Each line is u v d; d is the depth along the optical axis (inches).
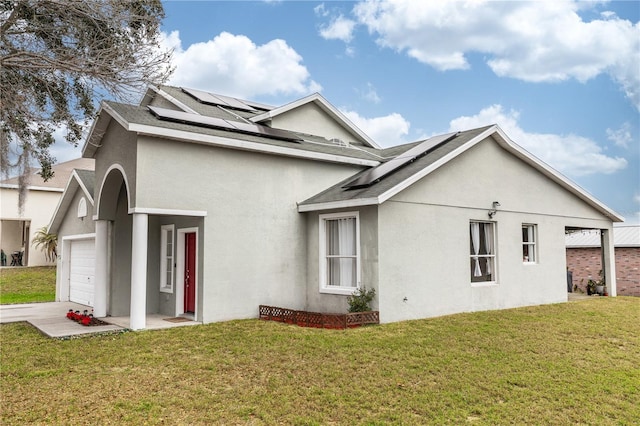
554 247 605.6
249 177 456.4
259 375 268.7
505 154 554.3
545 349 335.9
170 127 402.0
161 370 278.2
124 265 483.8
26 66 374.6
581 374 280.2
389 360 298.2
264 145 456.4
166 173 402.0
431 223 467.8
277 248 472.1
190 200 414.0
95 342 348.2
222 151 438.9
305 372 273.9
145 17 410.9
